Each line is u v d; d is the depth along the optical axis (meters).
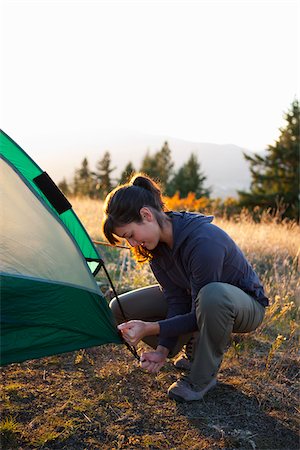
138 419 2.20
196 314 2.26
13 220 2.12
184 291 2.50
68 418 2.18
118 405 2.31
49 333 2.11
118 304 2.62
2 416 2.16
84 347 2.18
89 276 2.14
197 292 2.28
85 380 2.56
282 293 4.01
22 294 2.02
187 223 2.24
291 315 3.77
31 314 2.05
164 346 2.37
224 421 2.22
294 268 4.95
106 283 4.08
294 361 2.91
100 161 47.00
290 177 19.42
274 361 2.89
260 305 2.41
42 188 2.38
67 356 2.84
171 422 2.19
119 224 2.14
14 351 2.05
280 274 4.86
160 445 2.02
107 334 2.19
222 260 2.22
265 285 4.21
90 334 2.18
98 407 2.29
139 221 2.16
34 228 2.14
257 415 2.28
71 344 2.16
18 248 2.08
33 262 2.08
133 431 2.11
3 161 2.24
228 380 2.62
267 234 6.44
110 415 2.22
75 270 2.13
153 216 2.19
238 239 5.84
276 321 3.57
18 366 2.67
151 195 2.21
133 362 2.81
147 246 2.24
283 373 2.76
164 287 2.52
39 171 2.52
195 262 2.20
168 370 2.73
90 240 2.72
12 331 2.04
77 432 2.08
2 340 2.03
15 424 2.11
